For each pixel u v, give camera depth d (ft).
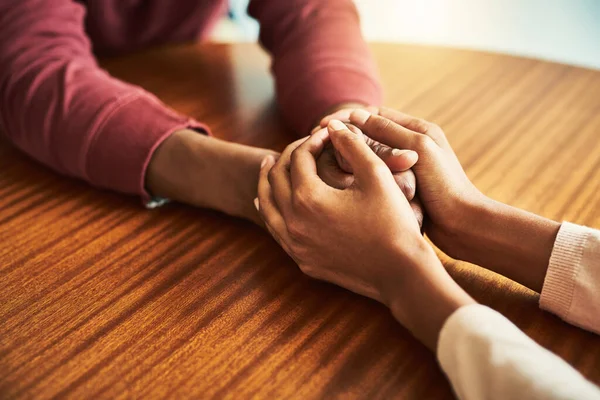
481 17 5.67
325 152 2.57
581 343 2.27
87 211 2.86
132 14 3.98
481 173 2.96
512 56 3.94
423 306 2.14
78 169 2.89
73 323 2.36
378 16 6.13
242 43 4.19
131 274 2.55
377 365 2.21
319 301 2.43
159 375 2.19
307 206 2.32
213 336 2.31
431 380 2.17
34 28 3.09
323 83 3.11
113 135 2.81
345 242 2.29
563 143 3.14
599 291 2.23
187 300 2.43
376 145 2.50
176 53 4.09
